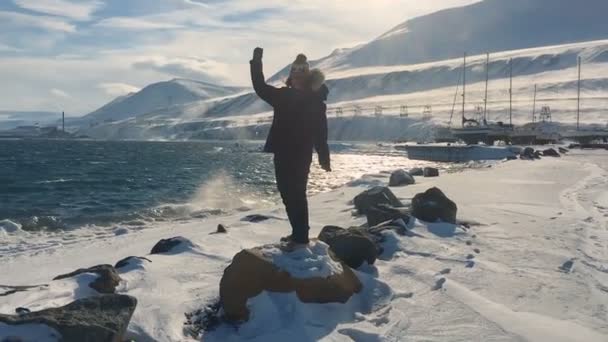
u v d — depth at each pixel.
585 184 20.72
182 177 44.66
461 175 27.09
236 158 84.12
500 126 86.06
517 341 4.37
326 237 6.77
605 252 8.17
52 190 33.78
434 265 6.93
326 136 5.19
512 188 19.17
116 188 34.97
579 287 6.05
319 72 5.04
